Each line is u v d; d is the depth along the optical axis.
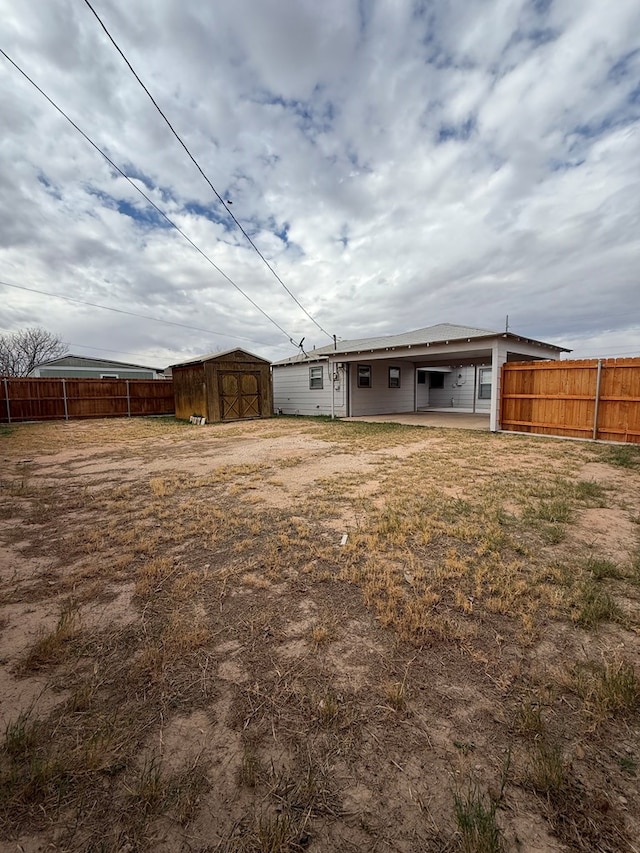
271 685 1.74
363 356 14.18
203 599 2.48
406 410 18.67
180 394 16.20
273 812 1.20
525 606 2.33
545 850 1.08
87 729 1.49
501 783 1.28
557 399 9.38
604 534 3.45
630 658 1.89
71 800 1.23
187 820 1.17
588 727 1.50
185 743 1.44
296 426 12.83
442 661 1.89
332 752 1.40
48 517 4.08
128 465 6.78
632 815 1.17
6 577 2.78
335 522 3.84
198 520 3.95
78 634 2.11
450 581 2.65
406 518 3.88
